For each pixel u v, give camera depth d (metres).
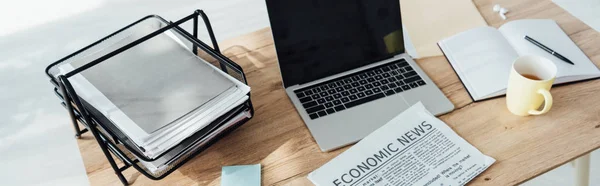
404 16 1.49
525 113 1.19
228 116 1.14
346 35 1.32
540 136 1.15
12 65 2.62
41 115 2.34
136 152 1.08
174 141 1.07
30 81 2.51
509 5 1.51
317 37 1.30
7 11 2.98
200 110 1.11
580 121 1.17
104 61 1.24
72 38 2.74
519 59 1.18
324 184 1.09
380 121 1.21
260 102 1.29
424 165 1.11
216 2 2.89
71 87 1.06
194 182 1.13
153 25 1.35
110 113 1.12
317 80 1.32
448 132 1.17
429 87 1.28
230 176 1.13
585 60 1.29
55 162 2.13
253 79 1.36
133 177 1.15
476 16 1.47
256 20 2.73
